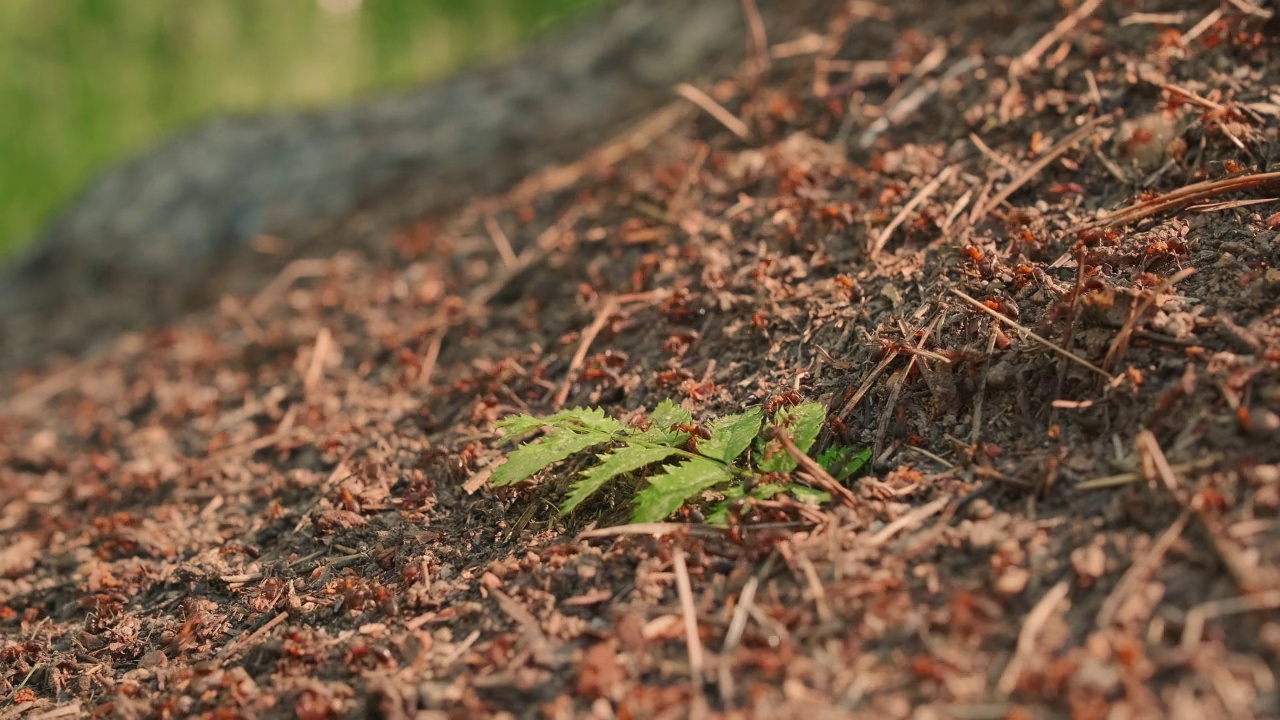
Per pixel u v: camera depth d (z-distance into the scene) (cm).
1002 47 99
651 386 90
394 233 126
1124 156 91
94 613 88
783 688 78
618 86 148
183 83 267
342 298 112
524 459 85
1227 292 83
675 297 93
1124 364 83
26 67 260
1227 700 76
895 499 82
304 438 96
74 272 169
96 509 97
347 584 85
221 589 88
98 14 269
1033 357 84
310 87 266
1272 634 77
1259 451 80
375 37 281
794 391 87
